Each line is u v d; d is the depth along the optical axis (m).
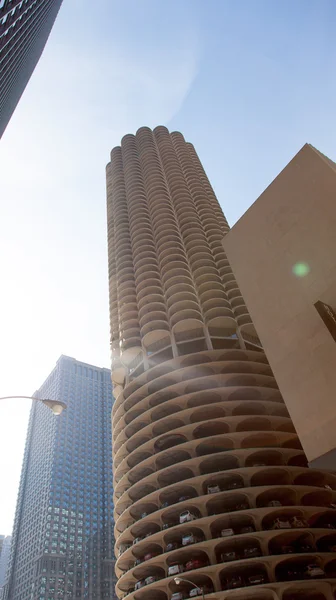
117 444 62.72
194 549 43.31
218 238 88.19
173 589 44.03
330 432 20.55
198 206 99.56
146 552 50.16
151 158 117.81
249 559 39.91
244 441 51.06
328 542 44.59
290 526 42.69
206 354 61.34
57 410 18.22
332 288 22.98
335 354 21.66
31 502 161.12
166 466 53.53
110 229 103.88
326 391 21.50
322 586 38.59
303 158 27.59
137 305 76.00
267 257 27.86
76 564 139.12
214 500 46.00
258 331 26.41
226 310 68.38
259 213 29.72
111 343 77.12
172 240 86.25
